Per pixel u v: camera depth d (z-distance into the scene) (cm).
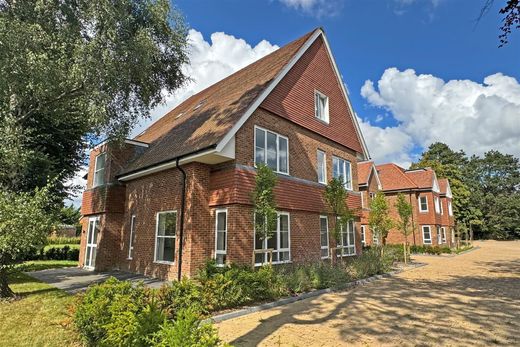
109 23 895
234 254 1077
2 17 825
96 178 1720
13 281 1214
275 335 623
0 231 759
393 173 3559
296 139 1444
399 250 2142
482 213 5838
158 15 1031
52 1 877
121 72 959
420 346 570
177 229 1176
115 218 1555
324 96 1686
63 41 902
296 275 1052
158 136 1752
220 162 1170
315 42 1678
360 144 1978
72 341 586
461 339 605
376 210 2044
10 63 831
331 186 1464
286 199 1312
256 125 1238
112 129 1098
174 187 1238
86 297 591
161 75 1231
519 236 5762
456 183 5384
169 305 637
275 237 1249
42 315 741
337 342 588
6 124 934
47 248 2527
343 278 1194
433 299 953
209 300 745
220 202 1141
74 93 1002
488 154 6494
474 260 2252
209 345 354
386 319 737
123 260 1502
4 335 616
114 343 450
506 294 1028
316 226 1481
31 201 816
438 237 3378
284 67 1386
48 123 1488
